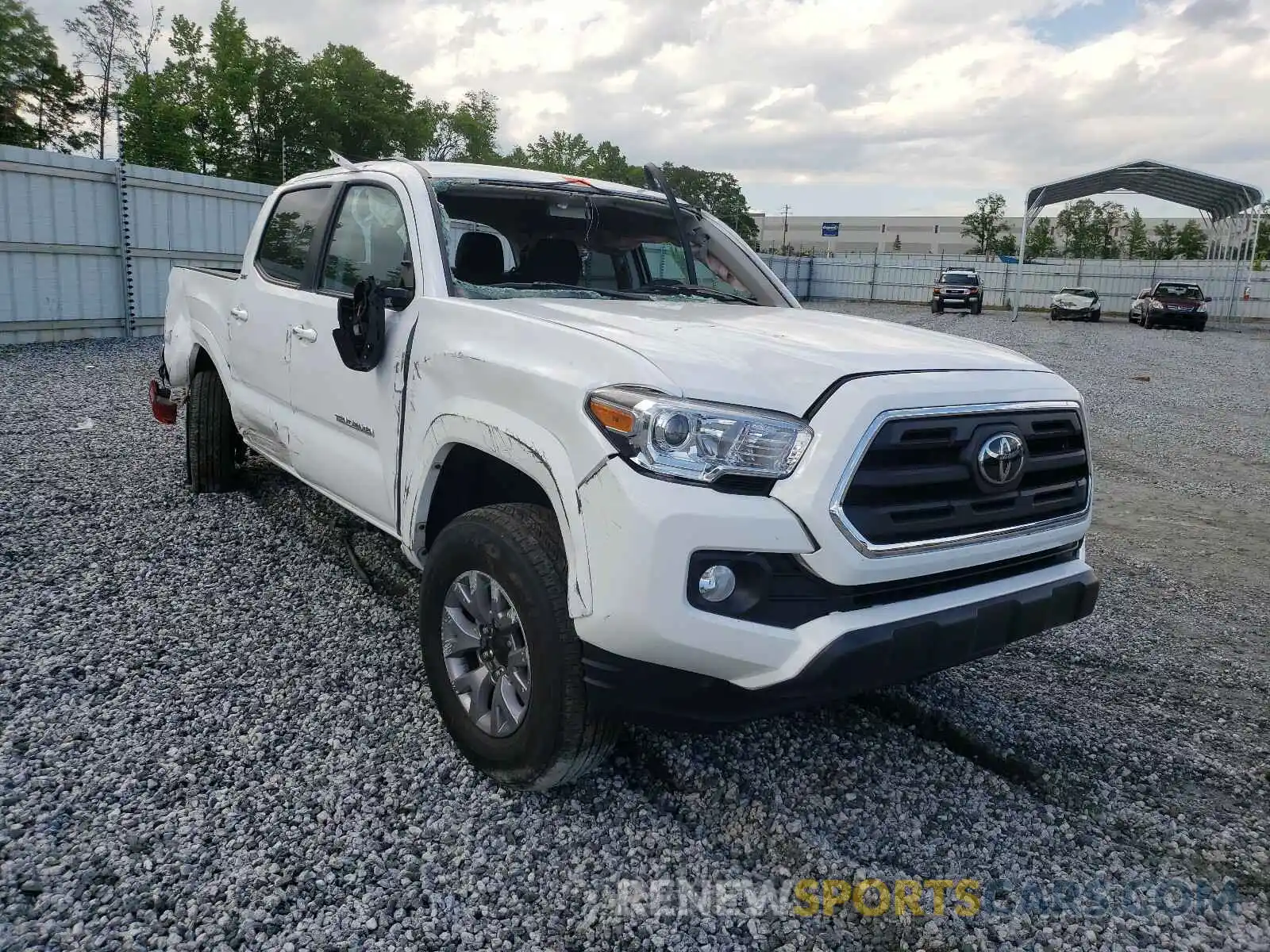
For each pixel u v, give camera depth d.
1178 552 6.06
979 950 2.36
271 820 2.69
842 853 2.73
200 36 43.56
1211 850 2.82
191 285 5.66
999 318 35.47
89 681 3.42
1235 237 39.31
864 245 105.31
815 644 2.43
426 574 3.07
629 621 2.36
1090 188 36.97
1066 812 2.99
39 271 12.22
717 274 4.55
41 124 37.41
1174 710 3.76
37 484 5.79
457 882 2.49
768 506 2.41
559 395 2.58
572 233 3.99
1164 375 17.36
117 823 2.63
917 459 2.61
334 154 4.47
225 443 5.63
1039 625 2.89
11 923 2.23
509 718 2.80
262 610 4.14
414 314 3.37
